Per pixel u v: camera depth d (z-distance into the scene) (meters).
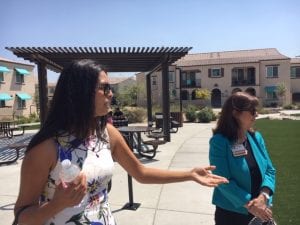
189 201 6.21
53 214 1.73
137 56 13.55
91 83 1.97
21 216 1.83
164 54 13.48
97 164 1.99
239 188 2.82
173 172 2.41
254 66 53.16
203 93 52.25
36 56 12.58
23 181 1.90
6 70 38.97
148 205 6.04
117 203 6.16
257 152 2.95
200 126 21.41
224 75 54.03
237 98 2.90
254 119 2.93
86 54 13.05
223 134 2.93
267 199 2.78
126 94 51.59
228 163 2.88
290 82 53.38
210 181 2.36
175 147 12.45
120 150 2.29
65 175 1.73
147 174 2.38
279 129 18.61
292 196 6.18
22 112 42.53
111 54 13.27
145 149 12.05
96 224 1.98
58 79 2.03
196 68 54.53
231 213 2.91
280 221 4.96
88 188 1.95
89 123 1.98
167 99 14.03
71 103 1.94
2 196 6.79
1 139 17.75
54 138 1.92
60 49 12.49
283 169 8.48
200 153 11.13
